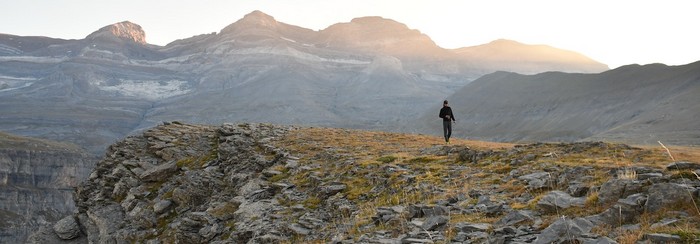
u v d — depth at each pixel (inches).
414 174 863.1
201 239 1026.7
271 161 1344.7
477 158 925.8
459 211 559.2
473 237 442.3
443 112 1341.0
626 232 369.4
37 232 1758.1
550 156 823.1
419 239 464.4
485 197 585.3
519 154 890.7
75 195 1909.4
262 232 786.8
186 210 1339.8
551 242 374.3
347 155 1214.9
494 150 948.6
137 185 1649.9
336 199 843.4
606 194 457.1
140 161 1813.5
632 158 740.0
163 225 1336.1
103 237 1465.3
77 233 1726.1
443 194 671.1
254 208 957.2
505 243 410.0
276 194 1019.9
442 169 877.2
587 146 884.6
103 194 1722.4
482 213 527.5
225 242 877.8
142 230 1360.7
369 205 737.6
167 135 2050.9
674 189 403.5
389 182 835.4
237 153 1598.2
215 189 1380.4
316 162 1207.6
